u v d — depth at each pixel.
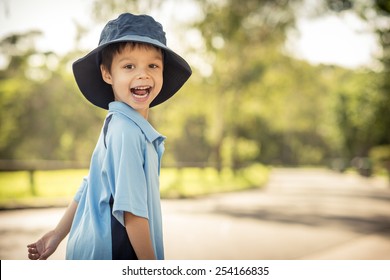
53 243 2.01
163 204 14.65
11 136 39.31
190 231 9.20
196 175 28.45
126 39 1.75
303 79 31.98
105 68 1.89
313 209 14.02
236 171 31.27
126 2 16.50
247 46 27.61
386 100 33.09
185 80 2.07
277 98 32.75
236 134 34.75
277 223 10.62
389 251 7.20
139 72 1.80
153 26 1.82
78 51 19.88
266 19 25.94
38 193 14.52
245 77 29.30
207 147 53.25
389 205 15.73
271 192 21.61
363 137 53.38
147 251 1.67
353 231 9.55
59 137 40.84
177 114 29.38
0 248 7.03
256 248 7.44
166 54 1.96
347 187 26.59
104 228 1.72
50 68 37.75
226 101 30.31
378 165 42.03
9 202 12.16
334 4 20.02
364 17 19.31
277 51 28.78
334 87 55.03
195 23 24.86
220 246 7.58
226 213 12.47
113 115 1.80
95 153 1.83
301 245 7.78
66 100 39.69
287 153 88.56
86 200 1.83
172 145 50.06
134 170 1.68
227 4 25.50
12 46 35.56
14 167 14.60
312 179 37.97
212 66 28.45
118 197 1.64
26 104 39.16
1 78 38.06
